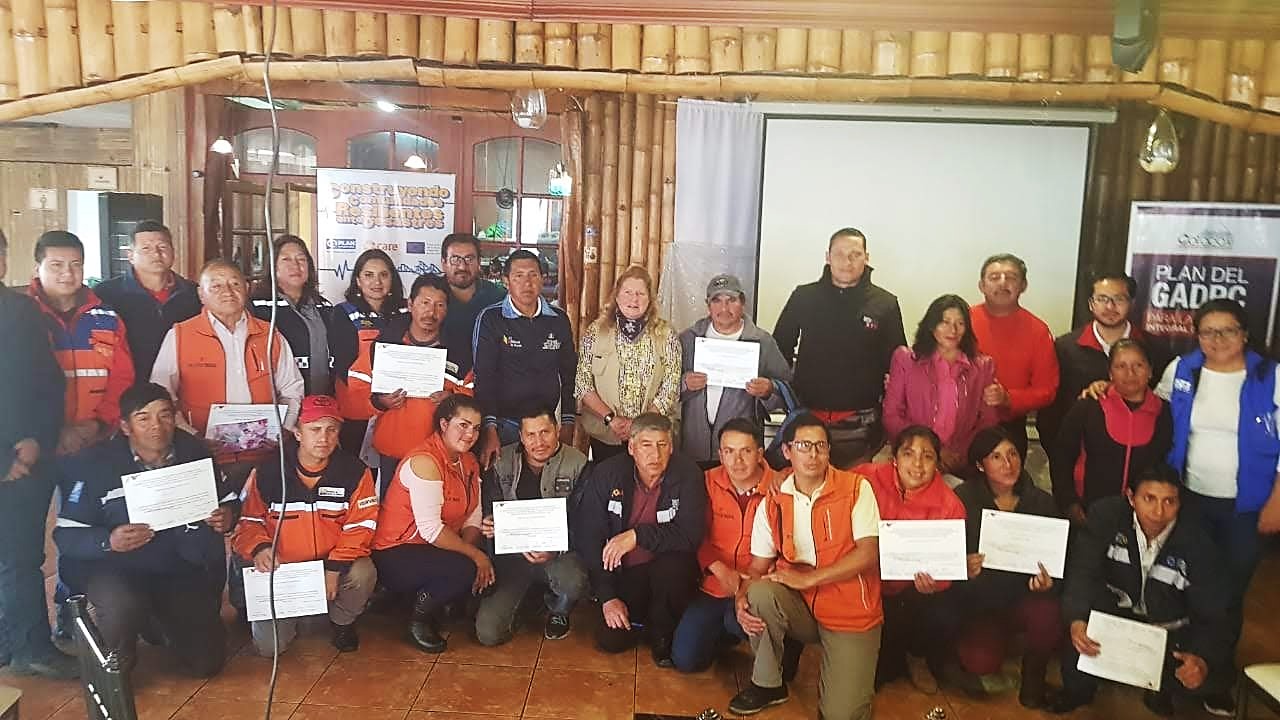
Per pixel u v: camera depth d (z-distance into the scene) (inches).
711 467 132.0
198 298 128.5
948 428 123.0
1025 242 138.2
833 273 131.3
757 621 105.0
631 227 162.7
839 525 106.6
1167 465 107.7
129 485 107.4
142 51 116.6
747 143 151.6
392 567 118.9
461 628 127.0
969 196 138.3
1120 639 104.3
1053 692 111.9
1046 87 114.6
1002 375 129.1
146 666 114.2
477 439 122.4
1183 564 104.5
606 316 133.0
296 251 135.4
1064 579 108.7
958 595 112.5
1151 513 103.7
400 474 120.5
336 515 115.4
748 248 153.3
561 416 135.2
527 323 132.0
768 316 145.3
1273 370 111.3
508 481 125.0
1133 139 138.4
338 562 115.3
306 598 113.3
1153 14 92.2
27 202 205.8
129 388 110.7
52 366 112.2
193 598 110.4
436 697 107.8
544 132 167.8
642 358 130.2
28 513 109.7
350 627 119.0
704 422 132.0
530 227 170.1
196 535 112.1
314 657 117.3
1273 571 146.9
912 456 107.4
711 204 153.4
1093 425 118.1
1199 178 139.8
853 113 138.8
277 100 167.6
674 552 115.8
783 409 132.5
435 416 122.0
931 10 109.6
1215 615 103.8
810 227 142.3
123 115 194.1
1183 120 140.1
